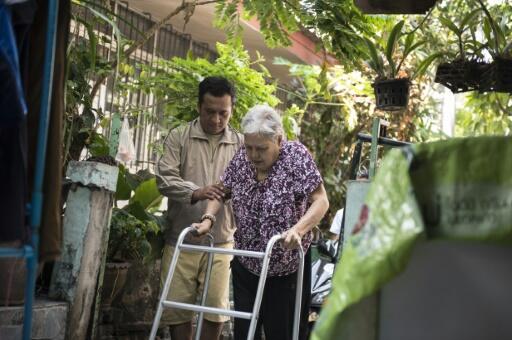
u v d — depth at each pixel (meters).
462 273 1.56
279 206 4.19
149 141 7.39
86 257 4.74
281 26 5.91
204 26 8.70
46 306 4.46
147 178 6.53
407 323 1.57
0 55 2.65
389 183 1.58
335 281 1.55
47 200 2.92
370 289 1.49
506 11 6.60
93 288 4.82
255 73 6.84
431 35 8.77
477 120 9.76
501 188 1.55
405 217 1.52
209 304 5.09
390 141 4.36
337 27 5.66
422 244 1.58
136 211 5.67
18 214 2.79
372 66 5.57
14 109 2.67
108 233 4.93
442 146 1.59
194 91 6.67
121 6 7.70
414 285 1.57
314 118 10.66
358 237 1.56
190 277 5.06
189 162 5.17
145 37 5.87
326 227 10.30
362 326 1.57
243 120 4.20
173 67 6.86
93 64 4.84
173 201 5.17
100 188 4.77
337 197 10.54
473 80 4.80
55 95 3.01
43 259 2.89
